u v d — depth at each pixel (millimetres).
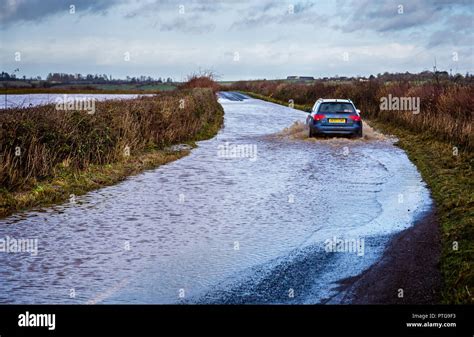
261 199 11672
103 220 9867
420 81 30500
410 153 18375
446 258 7516
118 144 16062
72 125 14469
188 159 17469
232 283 6910
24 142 12469
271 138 23609
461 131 18297
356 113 22734
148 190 12570
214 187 12953
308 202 11375
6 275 7160
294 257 7895
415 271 7230
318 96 49156
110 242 8555
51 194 11547
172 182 13570
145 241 8625
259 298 6465
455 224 9078
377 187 12930
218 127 28969
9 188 11336
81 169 13953
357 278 7070
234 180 13867
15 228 9312
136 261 7691
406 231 9172
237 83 104188
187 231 9203
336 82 50719
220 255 7969
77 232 9094
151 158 16812
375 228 9414
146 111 19578
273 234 9055
